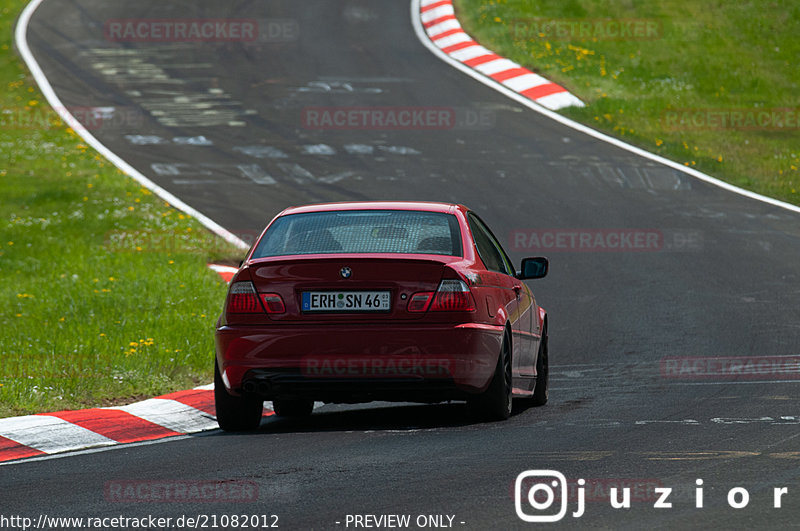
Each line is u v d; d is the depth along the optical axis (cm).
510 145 9156
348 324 2781
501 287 3061
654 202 7719
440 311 2786
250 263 2869
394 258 2795
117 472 2388
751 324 4831
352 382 2778
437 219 3020
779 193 8169
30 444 2762
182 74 11500
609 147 9169
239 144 9206
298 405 3388
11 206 7331
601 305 5338
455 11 13488
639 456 2377
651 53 12550
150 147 9144
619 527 1812
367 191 7862
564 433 2720
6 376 3478
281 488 2155
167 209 7394
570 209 7494
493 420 2973
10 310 4941
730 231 7006
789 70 12444
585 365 4131
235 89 10938
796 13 13900
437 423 2986
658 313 5122
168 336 4272
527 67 11488
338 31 12962
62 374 3544
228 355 2823
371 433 2823
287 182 8150
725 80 11944
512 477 2191
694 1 14238
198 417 3195
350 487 2145
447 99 10462
